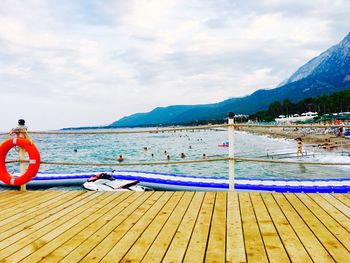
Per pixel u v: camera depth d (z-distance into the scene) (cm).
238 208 443
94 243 322
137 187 1073
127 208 455
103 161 3581
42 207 474
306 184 972
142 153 4444
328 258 275
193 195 529
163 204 473
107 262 277
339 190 912
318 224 369
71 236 344
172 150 4806
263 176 2031
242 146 5031
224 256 283
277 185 967
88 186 1091
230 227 362
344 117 9881
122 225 378
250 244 310
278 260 273
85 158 3997
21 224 392
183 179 1080
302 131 7862
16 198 538
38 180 1270
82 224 386
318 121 10750
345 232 341
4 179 593
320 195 521
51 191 587
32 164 591
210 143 6544
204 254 289
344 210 428
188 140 8262
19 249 311
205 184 1000
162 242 320
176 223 380
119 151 4997
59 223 392
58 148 6412
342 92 13988
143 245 313
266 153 3516
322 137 5450
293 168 2327
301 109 16625
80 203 491
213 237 331
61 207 470
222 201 484
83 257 288
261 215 408
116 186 1065
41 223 395
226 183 1002
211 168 2488
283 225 367
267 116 18412
